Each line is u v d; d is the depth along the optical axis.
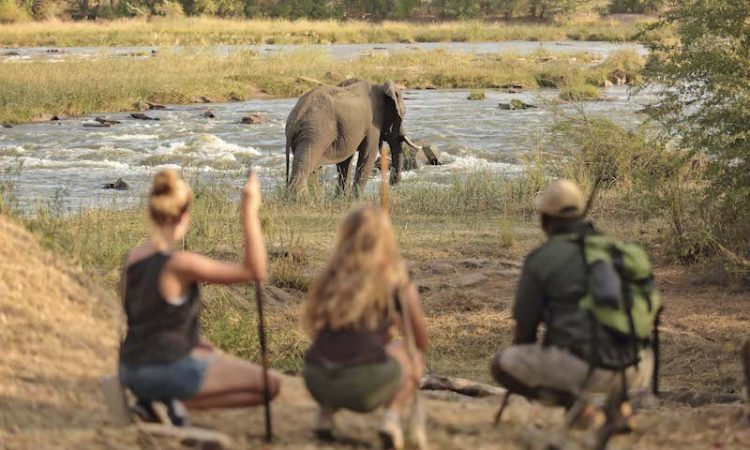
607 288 5.49
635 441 6.29
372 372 5.20
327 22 89.69
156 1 99.56
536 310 5.70
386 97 21.86
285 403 6.55
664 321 11.15
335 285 5.20
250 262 5.39
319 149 20.38
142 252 5.42
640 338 5.62
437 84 45.88
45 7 97.38
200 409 5.55
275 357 9.98
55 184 22.42
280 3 103.00
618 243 5.69
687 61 14.01
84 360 6.91
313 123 20.38
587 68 48.41
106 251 11.80
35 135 30.14
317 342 5.31
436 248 14.84
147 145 28.66
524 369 5.73
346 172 21.48
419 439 5.55
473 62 53.41
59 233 11.29
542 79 46.16
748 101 13.07
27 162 25.64
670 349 10.23
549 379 5.65
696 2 14.01
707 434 6.51
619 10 100.94
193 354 5.40
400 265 5.31
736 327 10.86
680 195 14.20
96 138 29.83
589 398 5.64
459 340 10.73
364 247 5.21
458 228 16.42
